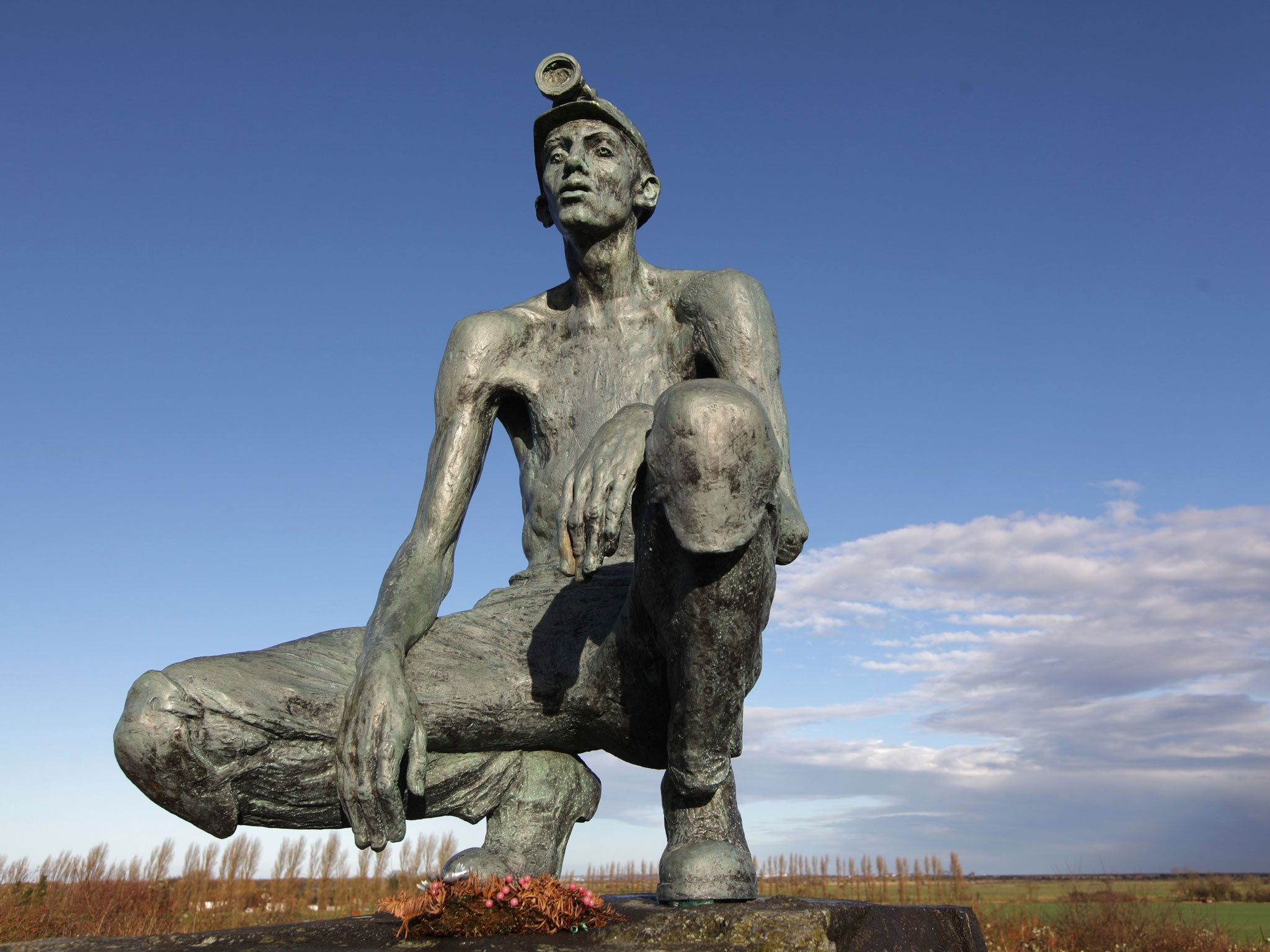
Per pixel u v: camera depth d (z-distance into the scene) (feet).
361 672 9.48
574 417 11.99
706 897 8.41
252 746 8.98
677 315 12.12
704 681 8.36
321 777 9.44
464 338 12.29
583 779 11.18
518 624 10.82
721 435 7.20
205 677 8.91
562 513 8.01
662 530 7.85
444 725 9.98
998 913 80.64
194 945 8.02
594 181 12.12
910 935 8.18
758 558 7.72
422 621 10.58
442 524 11.47
